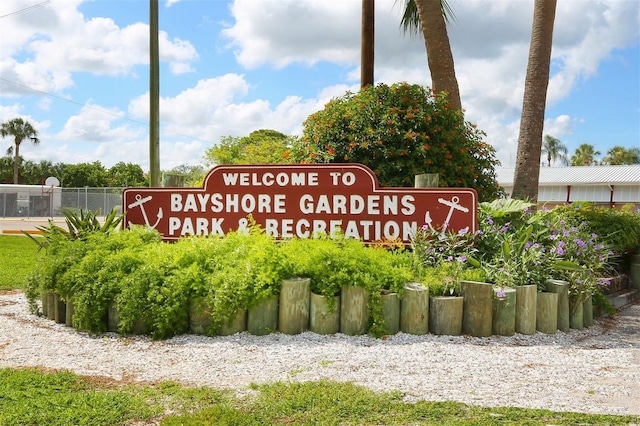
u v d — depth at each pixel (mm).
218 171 7762
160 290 5773
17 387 4176
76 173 57594
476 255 6863
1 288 8609
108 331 5961
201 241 6500
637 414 3707
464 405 3836
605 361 5027
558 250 6707
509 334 5930
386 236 7070
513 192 11758
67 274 6160
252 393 4102
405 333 5820
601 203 32219
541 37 11578
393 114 8688
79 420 3566
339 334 5750
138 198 8086
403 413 3699
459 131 9242
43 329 6117
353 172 7207
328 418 3617
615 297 8508
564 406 3863
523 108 11766
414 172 8398
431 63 11719
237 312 5750
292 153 9523
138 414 3686
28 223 29062
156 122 10875
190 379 4484
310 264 5910
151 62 10836
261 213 7574
